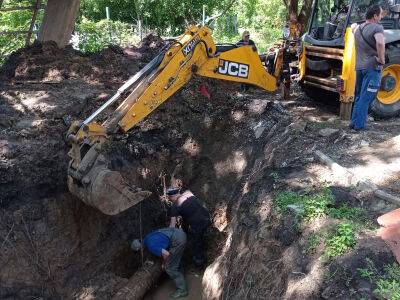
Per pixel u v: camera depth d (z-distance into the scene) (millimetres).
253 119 7879
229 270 5566
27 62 9359
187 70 6086
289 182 5484
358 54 6441
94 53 9953
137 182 7270
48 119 7102
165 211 7602
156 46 10438
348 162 5789
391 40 7105
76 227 6316
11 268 5711
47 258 5973
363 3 7363
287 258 4496
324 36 8188
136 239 6992
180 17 22688
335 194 4949
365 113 6645
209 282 6172
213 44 6281
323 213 4684
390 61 7199
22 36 13570
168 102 8148
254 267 4922
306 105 8438
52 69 9305
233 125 7988
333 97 8398
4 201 5816
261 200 5641
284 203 5059
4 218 5770
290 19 12094
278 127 7262
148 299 6656
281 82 8672
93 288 6207
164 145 7855
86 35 16016
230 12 25000
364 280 3791
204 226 6957
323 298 3830
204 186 7789
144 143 7625
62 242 6133
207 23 21797
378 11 6223
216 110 8172
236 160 7605
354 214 4617
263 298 4543
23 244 5824
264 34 23344
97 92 8242
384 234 4184
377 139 6418
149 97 5762
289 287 4215
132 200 5430
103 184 5199
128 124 5645
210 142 7992
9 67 9305
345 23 7395
